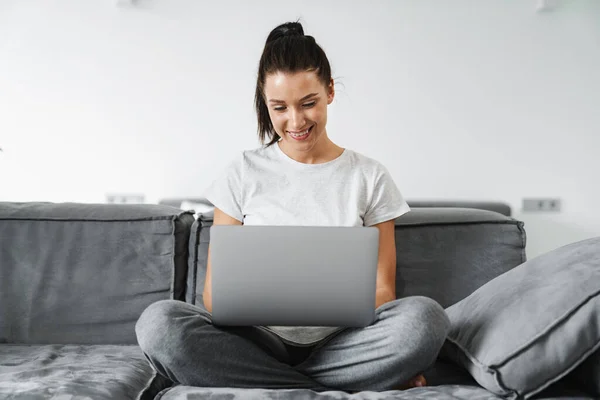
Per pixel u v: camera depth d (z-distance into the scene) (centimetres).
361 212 157
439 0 442
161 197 445
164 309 122
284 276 118
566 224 451
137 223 173
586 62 445
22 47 439
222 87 444
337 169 160
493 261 168
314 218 155
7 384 117
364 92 445
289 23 160
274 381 125
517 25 443
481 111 447
